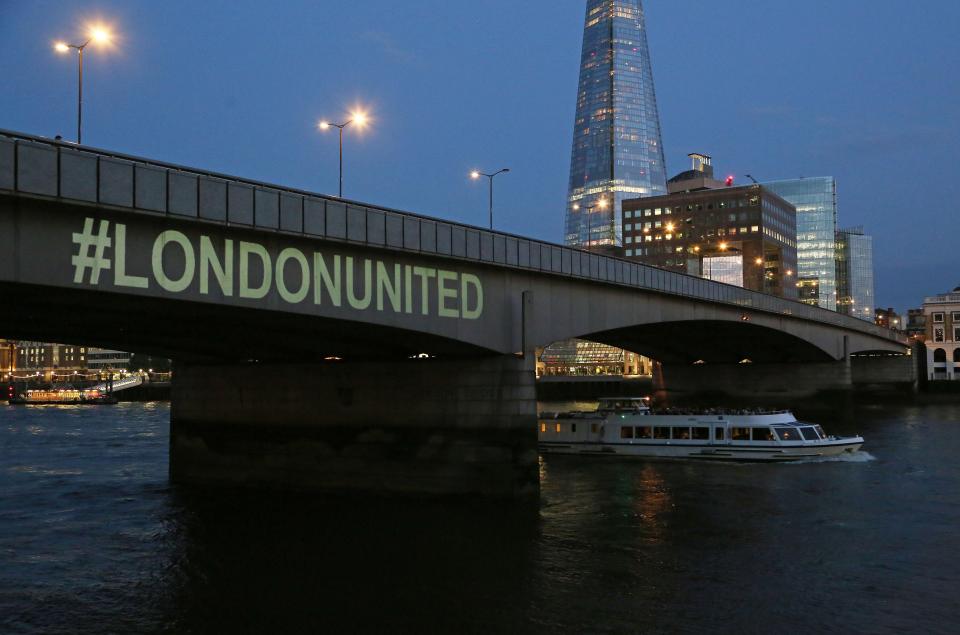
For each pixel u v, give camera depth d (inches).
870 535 1209.4
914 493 1546.5
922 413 3818.9
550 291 1638.8
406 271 1307.8
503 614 874.8
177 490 1626.5
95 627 856.9
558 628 832.3
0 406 5743.1
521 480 1419.8
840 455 2042.3
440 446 1459.2
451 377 1471.5
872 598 921.5
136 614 893.8
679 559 1080.8
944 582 978.1
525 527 1256.8
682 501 1471.5
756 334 3117.6
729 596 928.9
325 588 971.9
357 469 1523.1
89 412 4758.9
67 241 891.4
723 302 2522.1
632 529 1248.8
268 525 1284.4
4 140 826.2
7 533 1256.2
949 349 6156.5
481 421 1441.9
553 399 5984.3
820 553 1108.5
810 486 1630.2
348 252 1214.9
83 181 887.1
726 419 2031.3
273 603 922.7
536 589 957.2
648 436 2087.8
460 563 1064.8
